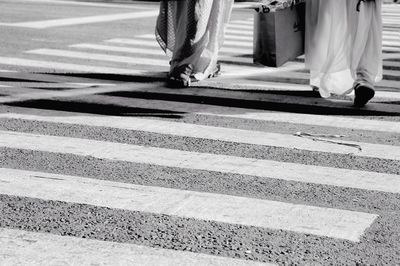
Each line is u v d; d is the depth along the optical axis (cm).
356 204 509
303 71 1052
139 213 479
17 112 748
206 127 712
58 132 677
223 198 512
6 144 633
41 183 532
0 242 430
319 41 808
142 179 548
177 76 902
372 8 788
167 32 904
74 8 1811
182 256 415
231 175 565
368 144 668
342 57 808
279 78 989
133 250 422
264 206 498
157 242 434
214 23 905
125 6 1925
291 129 714
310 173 577
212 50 916
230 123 730
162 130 696
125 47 1236
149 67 1053
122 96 843
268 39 809
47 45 1222
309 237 448
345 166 599
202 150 634
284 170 583
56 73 980
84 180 542
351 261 415
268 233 452
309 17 812
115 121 725
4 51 1146
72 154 608
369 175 577
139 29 1467
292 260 414
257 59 826
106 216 473
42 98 819
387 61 1169
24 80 923
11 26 1430
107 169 571
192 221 468
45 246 425
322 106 818
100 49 1205
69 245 427
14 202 493
